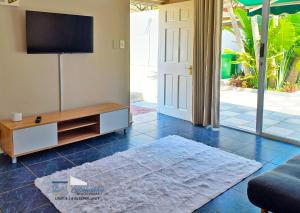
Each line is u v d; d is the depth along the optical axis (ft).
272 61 16.78
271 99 17.62
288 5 15.35
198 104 15.31
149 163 10.28
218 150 11.66
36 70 11.62
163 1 16.67
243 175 9.42
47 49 11.47
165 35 16.72
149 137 13.34
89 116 12.56
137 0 15.84
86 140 12.78
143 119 16.48
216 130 14.57
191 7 14.97
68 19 11.87
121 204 7.63
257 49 20.16
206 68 14.52
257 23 19.62
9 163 10.25
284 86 16.98
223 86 23.22
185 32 15.56
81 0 12.48
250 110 18.52
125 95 15.17
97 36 13.35
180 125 15.40
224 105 19.74
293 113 17.03
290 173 6.66
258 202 6.24
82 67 13.07
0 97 10.82
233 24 21.12
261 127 13.60
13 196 8.07
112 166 10.00
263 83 13.15
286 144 12.52
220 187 8.63
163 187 8.54
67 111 12.51
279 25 15.83
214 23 13.89
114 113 13.00
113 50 14.16
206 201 7.89
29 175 9.37
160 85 17.57
